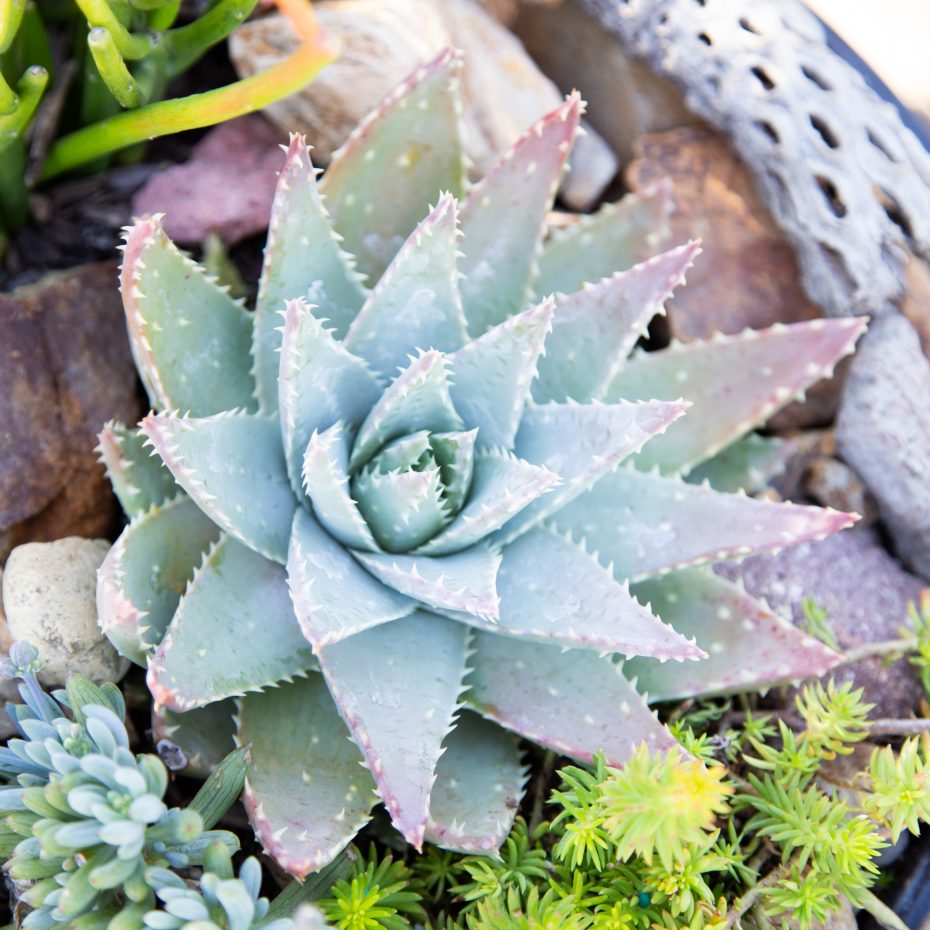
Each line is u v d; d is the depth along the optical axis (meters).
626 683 0.34
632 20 0.39
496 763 0.35
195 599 0.33
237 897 0.30
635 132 0.41
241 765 0.33
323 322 0.35
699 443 0.37
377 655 0.34
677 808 0.31
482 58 0.40
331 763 0.34
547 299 0.34
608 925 0.33
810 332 0.36
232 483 0.34
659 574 0.35
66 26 0.39
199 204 0.39
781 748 0.37
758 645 0.35
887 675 0.38
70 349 0.37
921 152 0.39
